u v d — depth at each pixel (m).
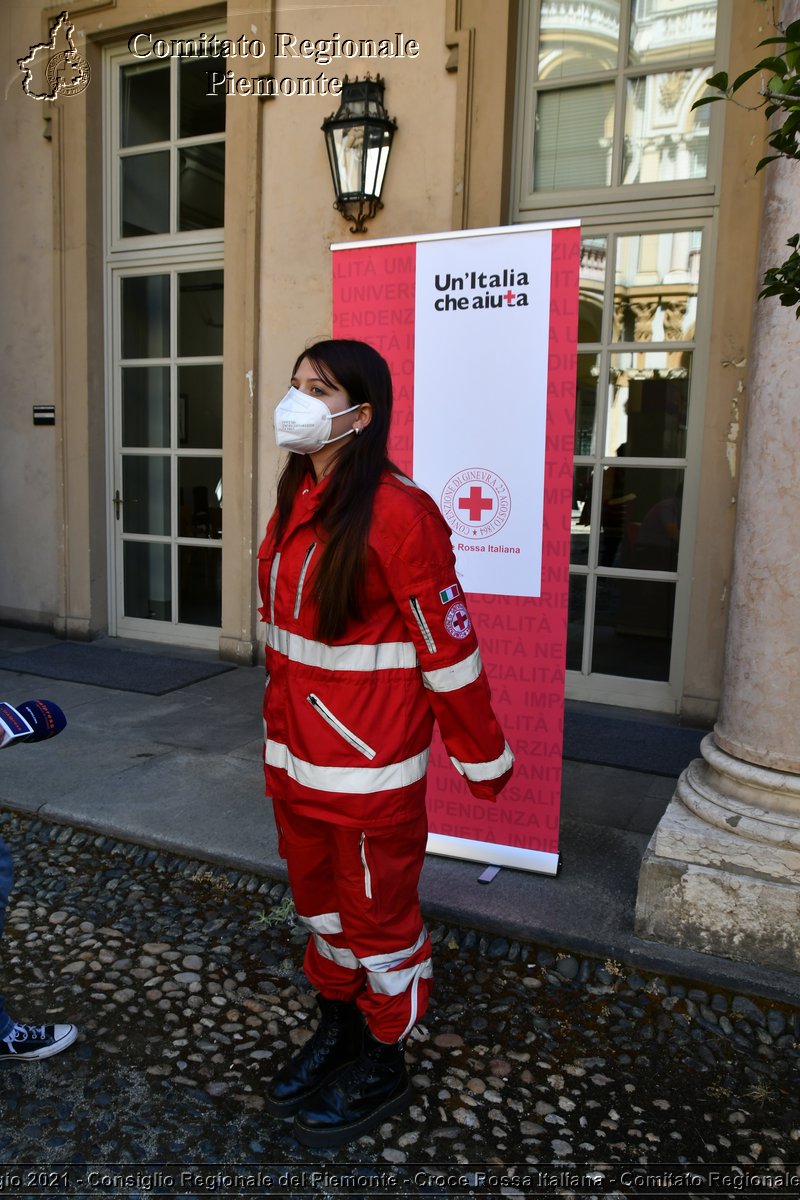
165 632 6.57
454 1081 2.18
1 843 2.15
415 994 1.96
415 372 2.90
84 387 6.39
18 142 6.50
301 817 1.92
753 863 2.52
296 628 1.85
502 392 2.80
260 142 5.46
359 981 2.07
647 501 4.90
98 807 3.61
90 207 6.27
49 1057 2.24
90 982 2.57
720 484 4.50
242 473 5.77
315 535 1.82
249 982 2.59
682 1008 2.45
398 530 1.75
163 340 6.33
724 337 4.41
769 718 2.59
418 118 4.97
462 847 3.14
